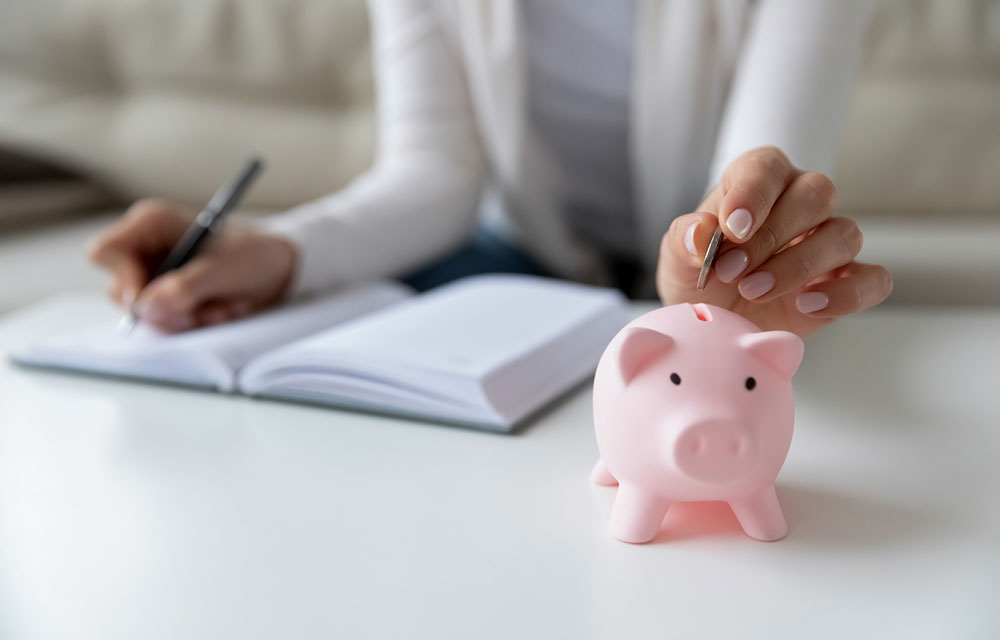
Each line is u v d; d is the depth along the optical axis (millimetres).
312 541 475
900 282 1196
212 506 520
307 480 553
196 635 391
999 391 681
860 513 493
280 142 1745
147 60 1792
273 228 948
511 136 1202
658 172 1173
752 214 470
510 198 1284
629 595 416
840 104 847
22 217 1632
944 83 1558
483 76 1169
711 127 1139
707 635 382
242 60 1780
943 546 454
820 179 513
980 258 1262
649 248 1297
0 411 691
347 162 1724
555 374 693
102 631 396
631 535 467
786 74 833
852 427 620
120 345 780
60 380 768
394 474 559
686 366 451
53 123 1755
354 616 403
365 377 666
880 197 1559
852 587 417
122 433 641
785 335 449
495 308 787
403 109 1229
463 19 1167
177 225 903
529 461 575
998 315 899
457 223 1196
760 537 465
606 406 474
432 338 705
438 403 638
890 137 1543
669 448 436
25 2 1807
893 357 772
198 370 733
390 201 1100
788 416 461
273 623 399
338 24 1759
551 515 500
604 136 1294
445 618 400
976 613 393
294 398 694
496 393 626
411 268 1126
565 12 1188
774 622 391
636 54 1127
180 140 1746
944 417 633
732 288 548
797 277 500
